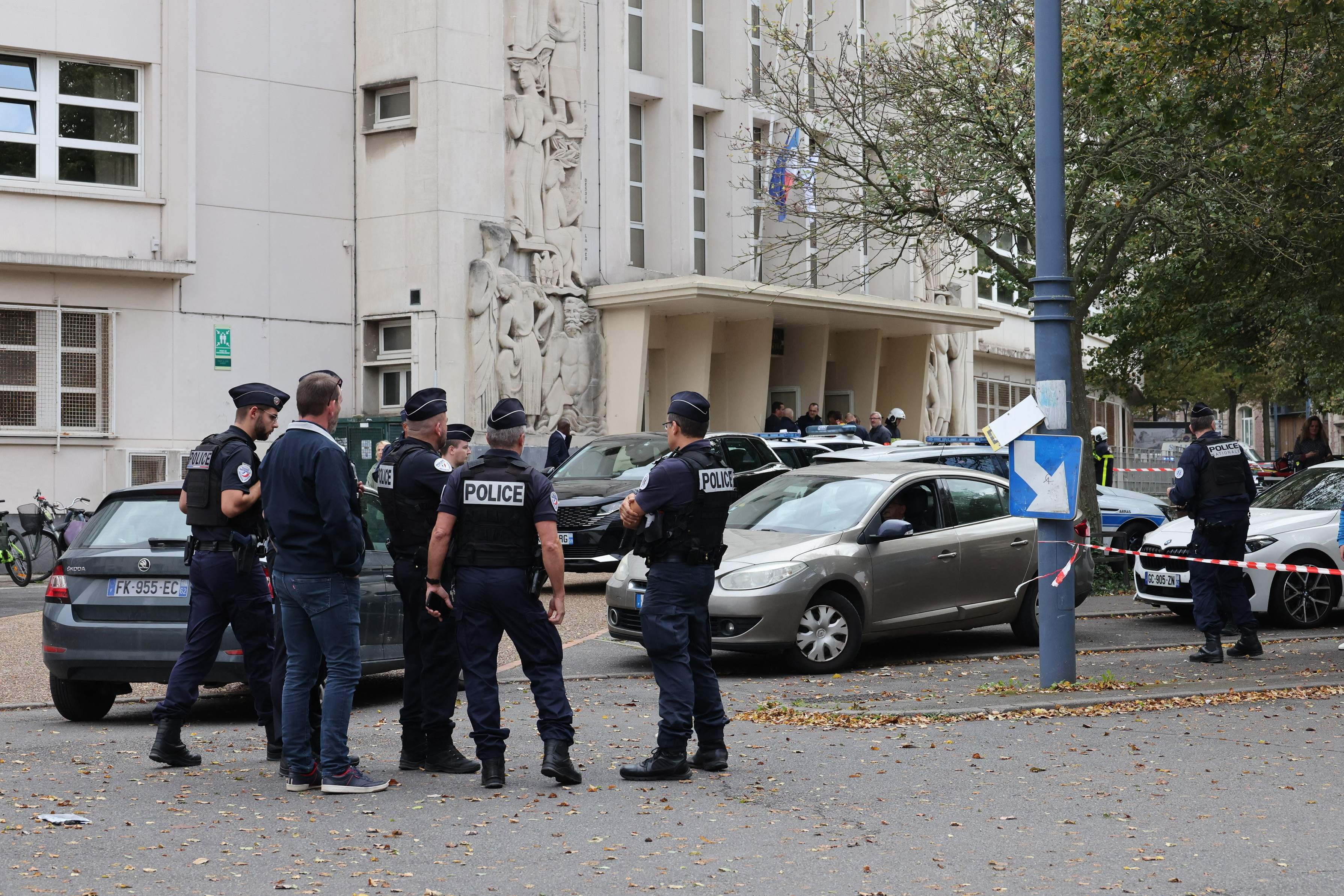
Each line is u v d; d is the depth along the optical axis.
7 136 22.69
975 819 6.89
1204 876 5.89
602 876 5.90
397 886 5.75
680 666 7.84
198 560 8.19
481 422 25.64
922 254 31.12
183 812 7.02
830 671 12.17
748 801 7.27
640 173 30.17
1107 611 16.78
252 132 25.12
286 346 25.45
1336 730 9.12
